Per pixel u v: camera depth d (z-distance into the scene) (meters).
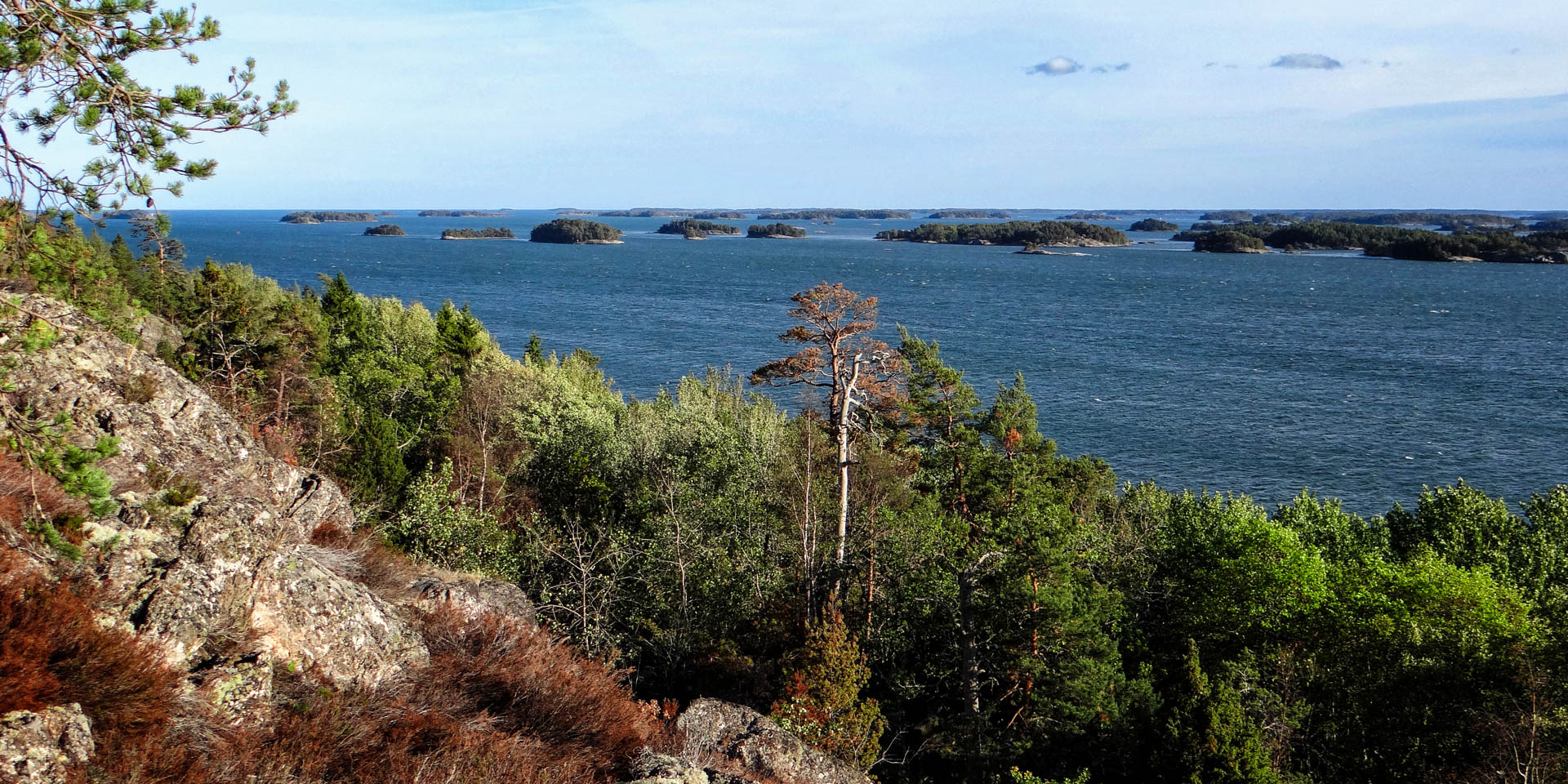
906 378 48.09
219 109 7.29
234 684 10.09
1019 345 158.12
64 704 8.28
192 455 13.83
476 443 43.03
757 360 137.88
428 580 17.16
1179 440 94.81
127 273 52.75
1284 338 171.00
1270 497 77.62
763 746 16.45
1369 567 33.50
